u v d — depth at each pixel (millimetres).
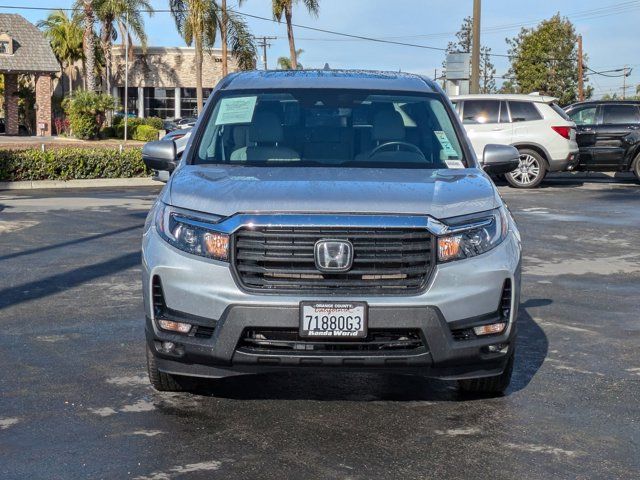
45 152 22781
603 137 21953
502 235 5156
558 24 67312
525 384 6031
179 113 73188
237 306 4793
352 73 7055
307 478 4355
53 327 7504
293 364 4840
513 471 4496
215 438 4898
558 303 8812
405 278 4863
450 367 4984
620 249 12250
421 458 4645
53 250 11523
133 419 5199
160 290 5039
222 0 46656
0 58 54438
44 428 5031
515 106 20812
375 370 4918
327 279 4824
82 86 67875
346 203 4910
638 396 5797
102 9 58219
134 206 16828
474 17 27984
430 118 6383
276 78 6785
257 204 4914
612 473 4496
